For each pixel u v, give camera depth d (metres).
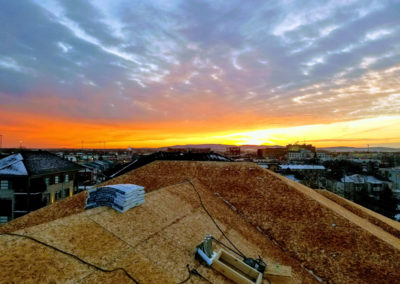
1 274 3.66
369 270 8.53
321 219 10.78
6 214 23.53
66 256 4.61
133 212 7.31
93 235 5.60
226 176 14.75
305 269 8.81
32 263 4.13
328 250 9.45
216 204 11.71
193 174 15.34
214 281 5.54
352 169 80.00
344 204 18.45
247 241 9.22
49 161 29.83
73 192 31.81
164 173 15.89
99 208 6.96
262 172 14.74
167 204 9.22
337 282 8.30
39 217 11.33
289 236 10.32
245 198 12.77
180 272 5.44
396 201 41.69
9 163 26.06
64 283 3.96
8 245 4.37
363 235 9.74
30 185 24.28
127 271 4.78
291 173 61.31
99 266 4.66
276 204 12.06
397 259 8.65
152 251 5.86
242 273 6.30
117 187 7.49
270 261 8.29
